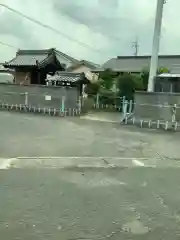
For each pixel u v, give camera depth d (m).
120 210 4.51
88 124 14.46
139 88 21.92
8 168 6.51
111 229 3.89
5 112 17.31
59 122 14.57
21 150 8.21
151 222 4.16
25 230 3.75
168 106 13.83
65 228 3.85
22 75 25.70
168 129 13.75
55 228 3.84
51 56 25.31
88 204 4.67
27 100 18.27
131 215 4.36
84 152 8.48
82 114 18.75
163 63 31.62
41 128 12.36
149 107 14.27
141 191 5.43
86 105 23.80
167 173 6.83
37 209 4.38
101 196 5.05
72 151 8.50
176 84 19.42
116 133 12.20
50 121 14.73
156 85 19.83
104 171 6.72
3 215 4.13
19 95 18.45
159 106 14.04
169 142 10.84
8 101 18.81
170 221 4.23
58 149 8.66
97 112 20.27
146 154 8.79
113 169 6.95
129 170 6.94
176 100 13.71
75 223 4.01
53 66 26.19
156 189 5.59
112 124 14.84
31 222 3.97
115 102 22.52
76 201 4.76
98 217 4.23
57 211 4.35
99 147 9.29
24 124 13.17
